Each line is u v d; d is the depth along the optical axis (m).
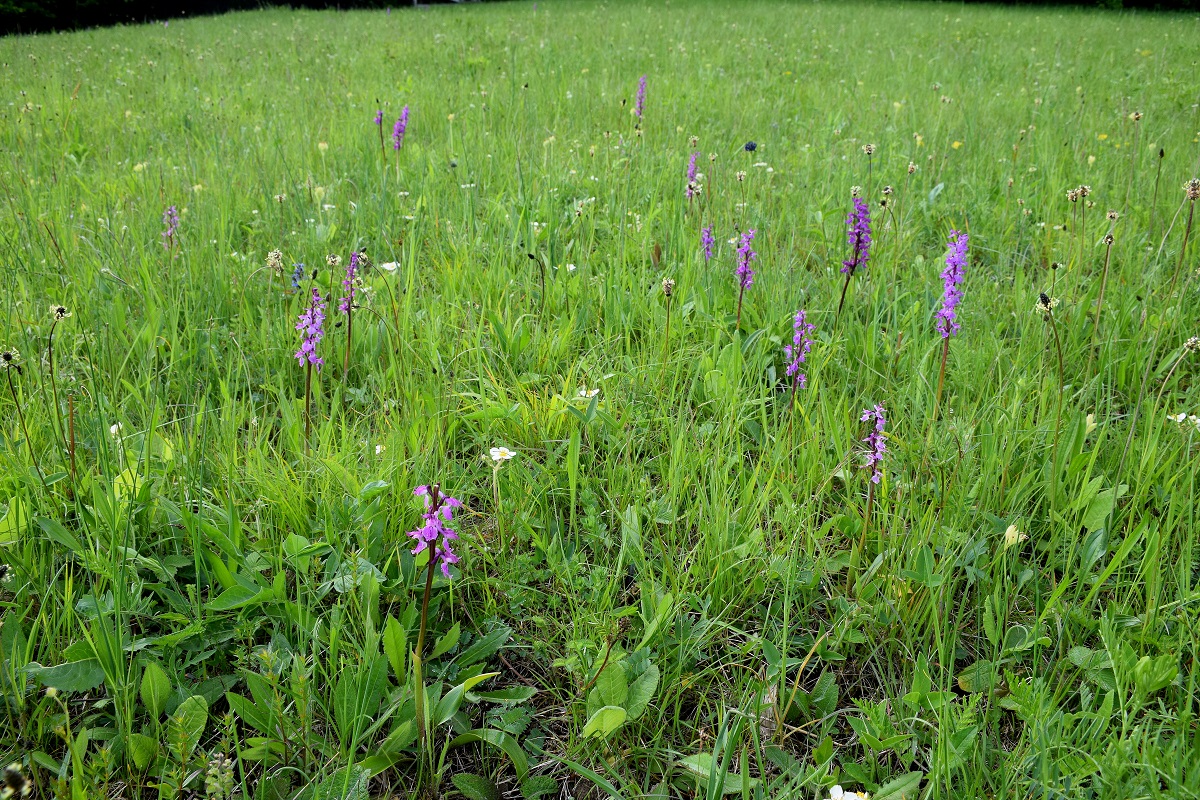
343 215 4.89
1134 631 2.12
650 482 2.79
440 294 3.85
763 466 2.74
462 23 14.88
